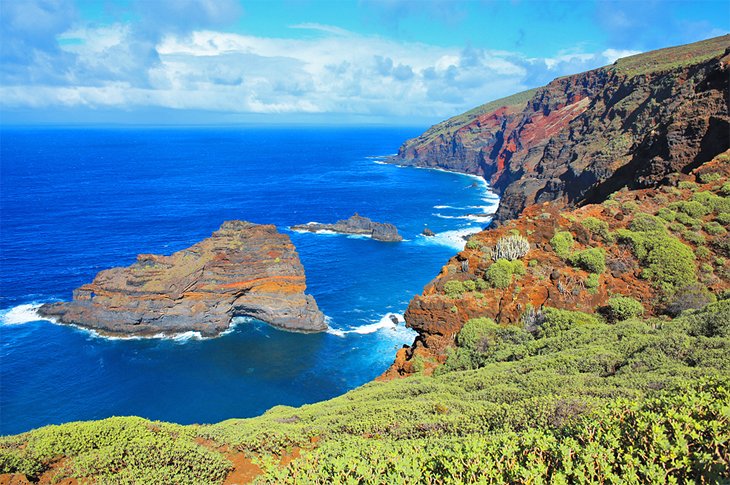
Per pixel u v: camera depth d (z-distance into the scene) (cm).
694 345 1886
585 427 1009
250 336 6662
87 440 1449
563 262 3512
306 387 5494
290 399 5266
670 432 886
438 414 1742
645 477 800
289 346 6384
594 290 3241
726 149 4831
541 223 3884
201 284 6738
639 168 5953
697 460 782
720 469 749
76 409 5009
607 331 2569
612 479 788
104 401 5162
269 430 1689
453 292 3488
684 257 3359
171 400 5212
